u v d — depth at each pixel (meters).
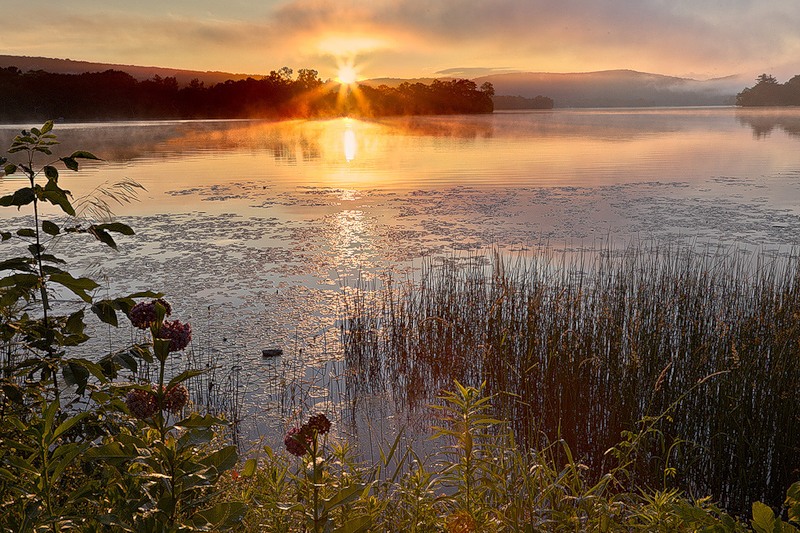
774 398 5.61
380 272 11.22
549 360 6.71
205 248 13.06
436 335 8.10
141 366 7.32
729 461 5.64
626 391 6.09
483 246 12.98
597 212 16.66
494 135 52.97
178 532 2.17
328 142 46.22
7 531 2.25
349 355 7.86
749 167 26.55
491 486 3.55
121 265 11.73
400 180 23.64
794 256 11.80
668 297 8.29
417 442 6.01
